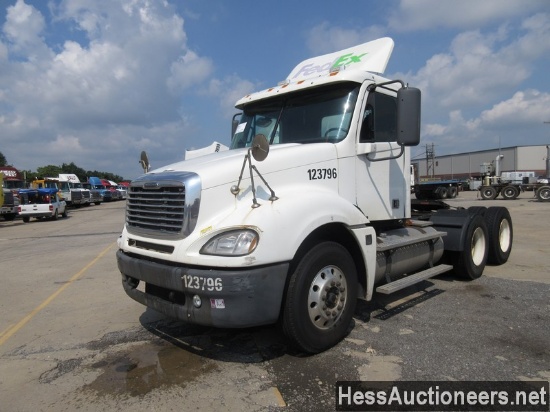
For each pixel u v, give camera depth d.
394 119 5.19
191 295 3.47
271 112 5.16
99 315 5.36
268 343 4.16
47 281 7.53
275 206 3.57
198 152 6.46
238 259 3.26
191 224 3.55
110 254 10.37
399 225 5.65
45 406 3.15
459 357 3.72
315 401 3.09
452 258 6.27
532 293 5.60
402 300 5.42
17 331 4.90
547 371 3.45
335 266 3.93
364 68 5.20
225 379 3.46
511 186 30.91
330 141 4.54
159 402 3.14
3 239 15.36
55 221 23.89
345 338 4.19
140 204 4.07
